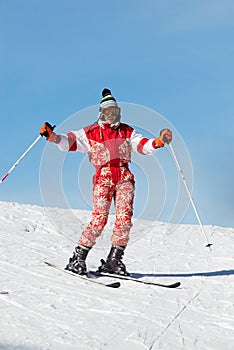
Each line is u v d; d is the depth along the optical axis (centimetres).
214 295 645
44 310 550
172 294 643
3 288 618
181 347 482
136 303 597
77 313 550
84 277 692
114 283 656
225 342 500
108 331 506
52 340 473
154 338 498
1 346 447
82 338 484
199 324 542
